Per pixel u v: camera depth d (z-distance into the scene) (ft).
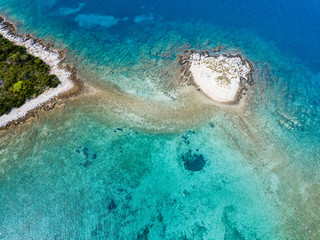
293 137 106.42
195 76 128.06
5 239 80.12
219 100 118.01
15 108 110.42
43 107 111.96
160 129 106.83
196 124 108.99
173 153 99.45
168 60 137.90
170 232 81.51
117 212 85.30
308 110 116.16
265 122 111.04
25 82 119.03
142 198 88.22
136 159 97.50
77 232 81.76
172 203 87.15
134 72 130.93
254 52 143.95
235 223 83.25
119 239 80.59
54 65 131.75
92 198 88.07
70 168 94.53
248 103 117.80
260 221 83.66
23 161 95.96
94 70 131.13
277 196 89.35
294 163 98.43
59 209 85.66
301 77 130.41
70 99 115.96
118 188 90.33
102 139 102.89
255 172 95.20
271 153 101.09
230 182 92.27
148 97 118.52
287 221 83.71
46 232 81.66
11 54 132.87
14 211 85.05
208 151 100.53
